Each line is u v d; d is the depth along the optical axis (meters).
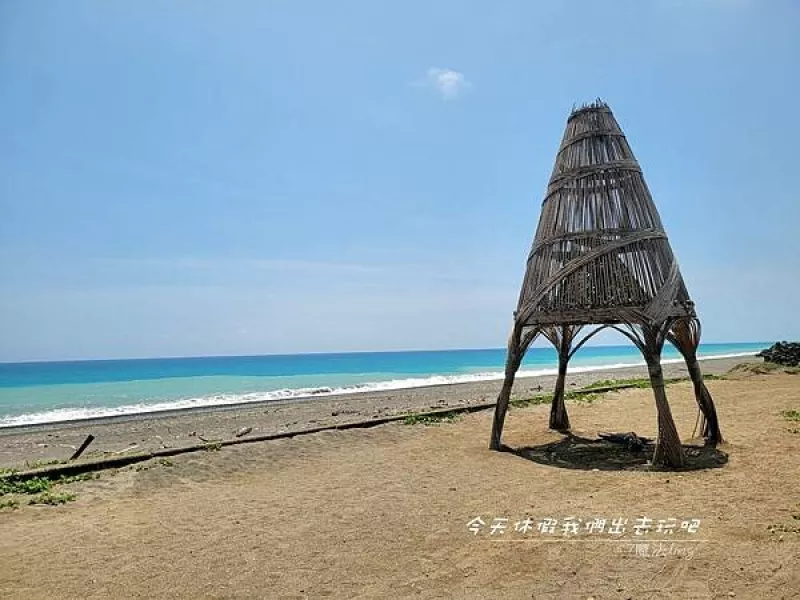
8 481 12.59
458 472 13.19
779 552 7.80
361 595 7.15
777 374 33.25
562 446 15.97
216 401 36.34
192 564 8.21
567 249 14.45
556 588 7.16
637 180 14.28
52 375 78.69
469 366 91.38
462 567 7.89
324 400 34.19
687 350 15.24
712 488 10.93
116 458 14.45
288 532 9.45
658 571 7.48
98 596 7.27
